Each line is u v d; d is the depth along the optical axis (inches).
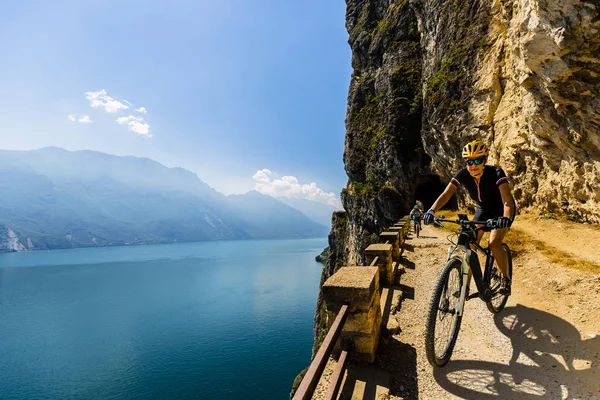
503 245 197.2
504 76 609.3
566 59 306.5
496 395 136.9
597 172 342.6
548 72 336.5
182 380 2285.9
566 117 357.1
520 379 146.0
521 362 158.4
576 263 253.1
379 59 1549.0
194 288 5846.5
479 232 183.2
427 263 369.4
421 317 222.7
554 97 350.9
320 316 1502.2
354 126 1672.0
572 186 388.8
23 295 5506.9
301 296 4965.6
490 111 650.2
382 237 398.3
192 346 2972.4
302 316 3826.3
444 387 145.8
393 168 1314.0
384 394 140.4
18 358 2819.9
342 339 163.6
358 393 142.3
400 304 248.2
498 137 611.5
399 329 201.8
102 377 2401.6
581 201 380.8
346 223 2043.6
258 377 2282.2
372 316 165.8
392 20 1454.2
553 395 133.4
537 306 211.8
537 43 328.5
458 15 796.6
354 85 1825.8
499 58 625.0
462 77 753.0
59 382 2341.3
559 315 194.4
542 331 181.9
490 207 183.8
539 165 470.0
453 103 782.5
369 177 1508.4
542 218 432.5
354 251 1670.8
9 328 3673.7
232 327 3484.3
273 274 7485.2
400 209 1323.8
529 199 507.8
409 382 151.1
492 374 151.8
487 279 181.6
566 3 279.0
